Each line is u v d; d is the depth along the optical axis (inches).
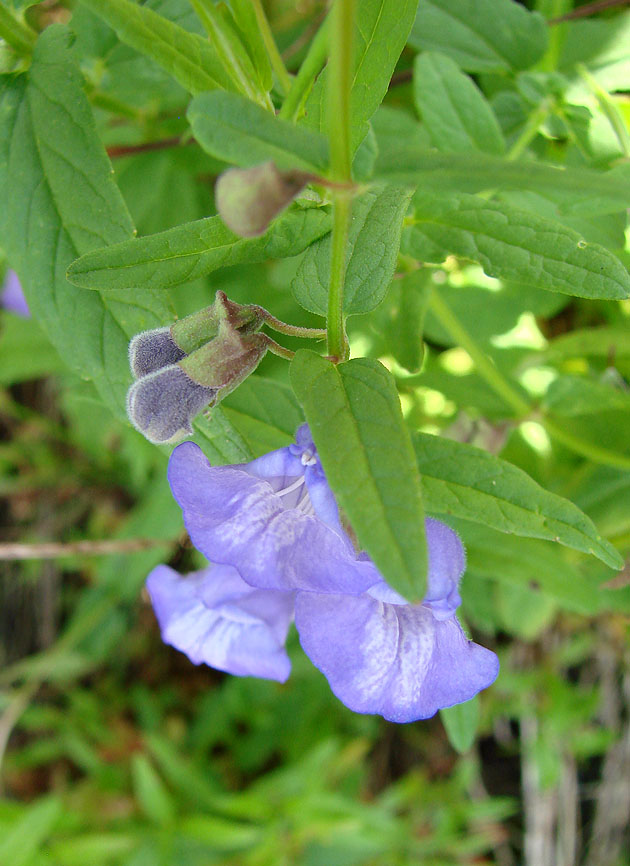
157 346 1.9
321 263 1.9
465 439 3.0
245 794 4.3
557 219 2.4
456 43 2.8
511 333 3.4
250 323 1.8
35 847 4.1
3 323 4.1
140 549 3.6
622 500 2.9
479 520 1.9
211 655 2.2
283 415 2.2
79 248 2.1
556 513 1.9
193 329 1.8
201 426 2.0
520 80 2.6
